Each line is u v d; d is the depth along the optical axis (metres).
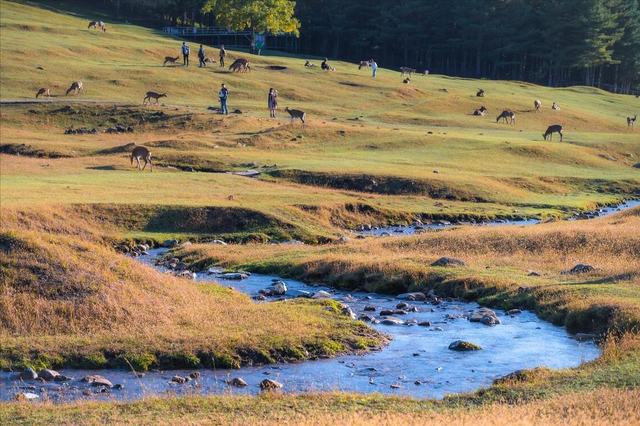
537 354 30.95
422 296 42.66
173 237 63.84
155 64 166.50
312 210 71.75
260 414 22.12
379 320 37.22
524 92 183.38
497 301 40.59
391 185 86.31
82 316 33.16
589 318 34.53
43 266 35.28
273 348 30.91
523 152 111.62
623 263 46.75
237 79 155.12
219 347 30.52
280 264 50.56
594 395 22.30
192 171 92.25
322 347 31.58
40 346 30.05
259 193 77.31
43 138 107.31
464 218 76.44
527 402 22.86
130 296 35.09
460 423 19.66
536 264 48.47
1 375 28.00
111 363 29.41
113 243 60.38
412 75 197.12
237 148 104.81
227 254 55.31
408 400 24.08
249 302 39.44
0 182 78.06
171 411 22.69
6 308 32.84
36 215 60.91
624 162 115.62
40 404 24.02
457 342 32.09
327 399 23.92
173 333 31.94
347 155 104.50
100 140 107.62
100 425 21.09
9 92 131.00
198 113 120.94
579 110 163.38
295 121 121.25
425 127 133.62
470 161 104.12
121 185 79.00
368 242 57.88
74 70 147.50
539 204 84.62
